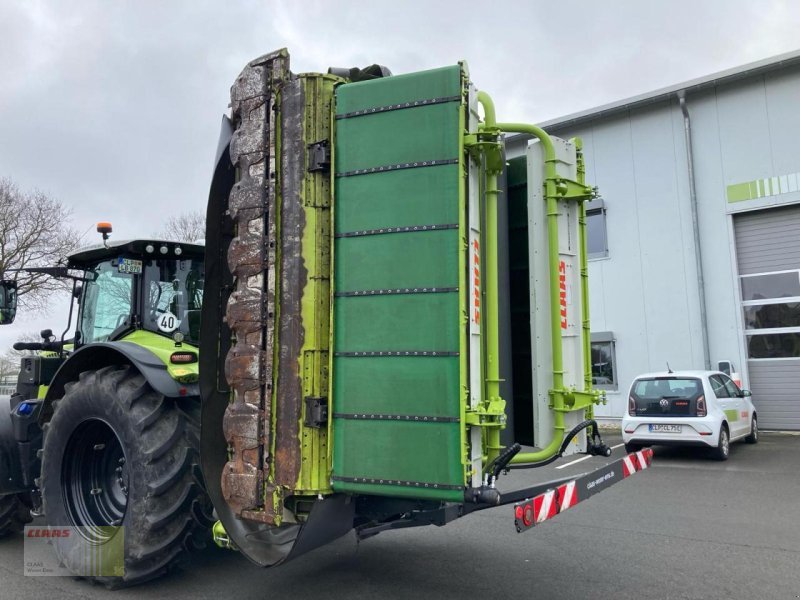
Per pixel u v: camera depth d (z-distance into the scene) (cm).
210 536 402
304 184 307
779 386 1245
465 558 452
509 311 377
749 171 1264
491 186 320
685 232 1328
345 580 404
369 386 289
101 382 402
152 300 475
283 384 301
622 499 659
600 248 1430
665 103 1355
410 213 289
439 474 273
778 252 1252
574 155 383
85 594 384
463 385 273
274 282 308
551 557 452
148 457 371
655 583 395
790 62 1202
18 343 568
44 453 429
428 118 290
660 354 1347
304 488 292
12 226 2366
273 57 321
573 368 373
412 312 285
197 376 394
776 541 489
